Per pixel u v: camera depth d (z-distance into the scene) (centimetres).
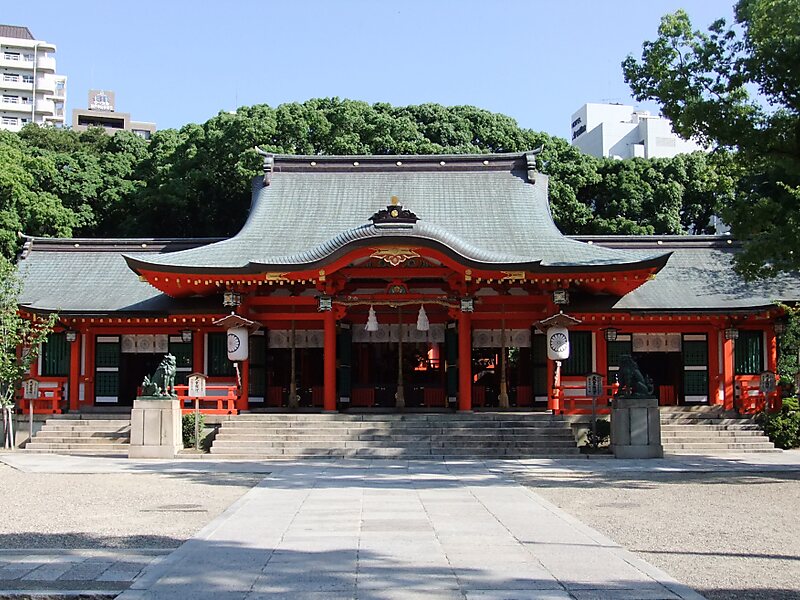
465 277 2898
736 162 2367
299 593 925
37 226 4809
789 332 3147
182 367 3319
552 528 1318
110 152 6106
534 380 3281
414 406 3412
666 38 2269
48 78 12594
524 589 936
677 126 2308
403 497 1670
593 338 3272
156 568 1040
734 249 3656
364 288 3228
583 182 5288
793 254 2217
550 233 3359
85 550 1158
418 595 912
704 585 966
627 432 2525
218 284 3030
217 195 5328
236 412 2892
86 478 2055
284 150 5075
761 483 1944
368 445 2614
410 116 5484
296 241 3309
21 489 1839
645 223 5256
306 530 1301
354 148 5097
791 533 1302
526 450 2577
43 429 2933
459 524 1353
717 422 2977
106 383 3316
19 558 1104
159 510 1536
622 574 1005
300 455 2558
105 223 5628
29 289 3412
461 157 3750
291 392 3209
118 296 3350
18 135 6900
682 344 3288
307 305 3183
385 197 3609
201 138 5344
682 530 1327
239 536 1252
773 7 2072
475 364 3422
